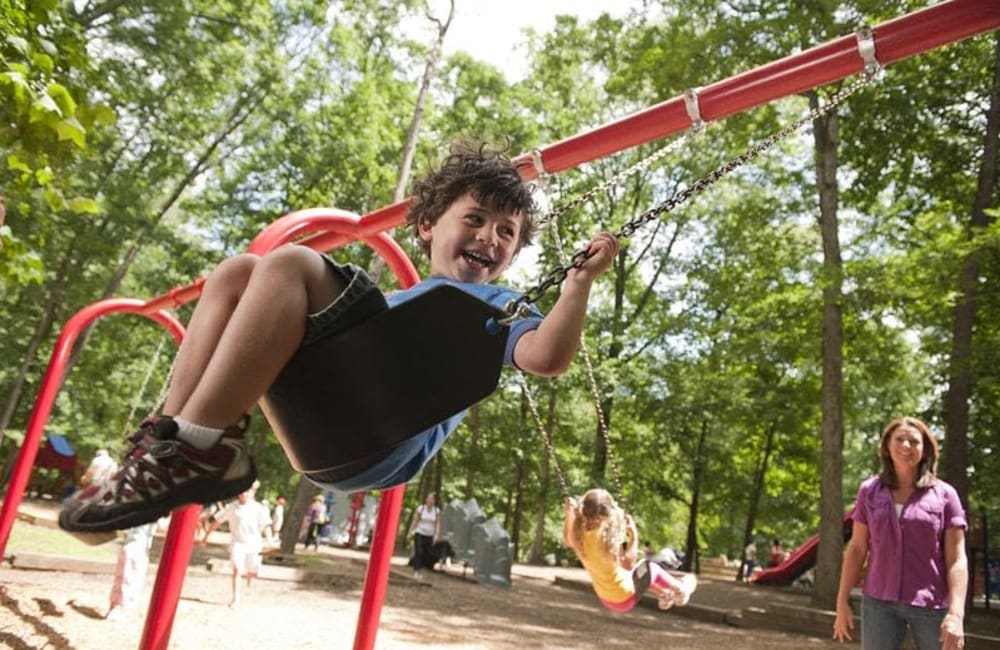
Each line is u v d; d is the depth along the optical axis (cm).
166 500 144
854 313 1644
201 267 2550
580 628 1161
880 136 1778
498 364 163
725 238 2498
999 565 2678
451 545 1912
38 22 450
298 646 729
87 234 1933
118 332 2581
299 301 151
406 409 159
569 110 2669
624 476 3077
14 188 558
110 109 459
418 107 1942
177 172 2131
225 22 1883
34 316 2323
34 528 1521
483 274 202
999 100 1560
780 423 2644
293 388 156
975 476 1995
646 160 265
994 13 222
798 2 1480
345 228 380
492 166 204
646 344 2873
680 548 4447
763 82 259
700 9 1630
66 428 2966
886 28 235
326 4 2178
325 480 177
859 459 3897
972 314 1476
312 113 2280
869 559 387
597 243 169
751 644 1139
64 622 672
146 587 1011
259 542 995
